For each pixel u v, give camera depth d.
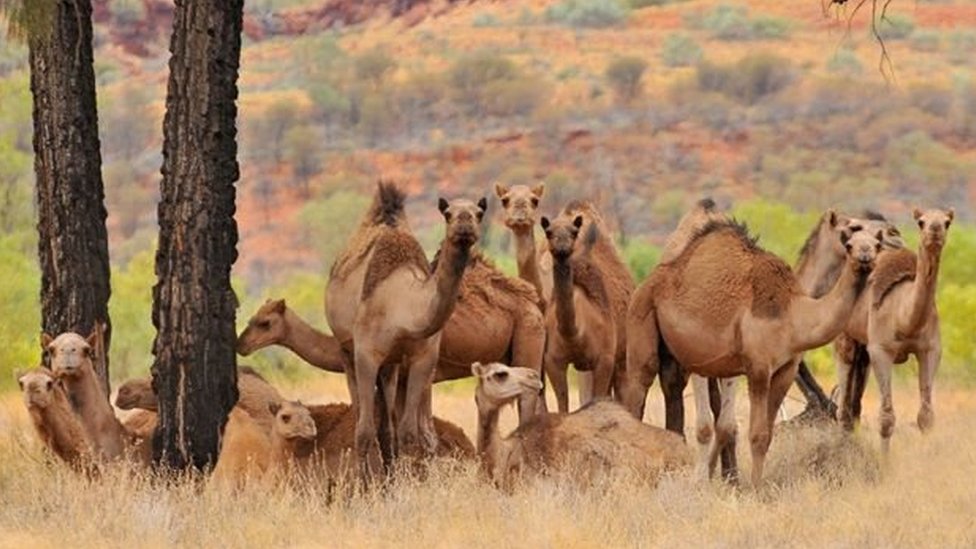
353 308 52.12
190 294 53.12
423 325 50.25
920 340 63.19
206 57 52.94
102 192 57.31
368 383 51.12
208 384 53.09
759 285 51.34
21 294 101.31
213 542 43.28
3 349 97.44
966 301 101.94
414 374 52.00
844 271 50.41
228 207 53.50
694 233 53.28
